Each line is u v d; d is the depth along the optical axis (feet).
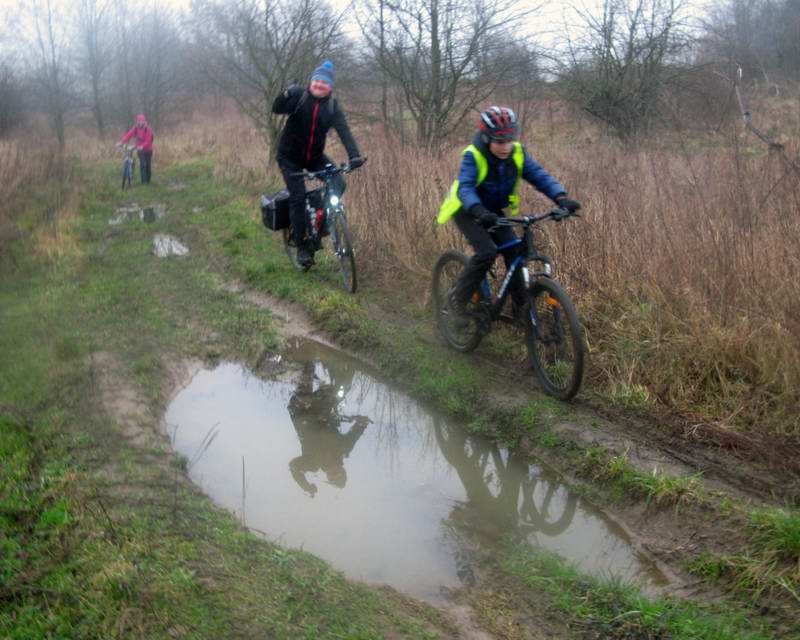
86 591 9.17
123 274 25.14
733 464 12.41
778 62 41.47
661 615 9.36
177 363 17.95
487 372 16.80
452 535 11.78
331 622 9.17
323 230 23.52
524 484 13.24
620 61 41.29
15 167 40.81
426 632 9.25
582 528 11.89
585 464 13.07
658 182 20.07
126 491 11.62
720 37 39.55
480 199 15.61
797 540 9.85
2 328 19.27
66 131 93.86
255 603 9.34
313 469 13.76
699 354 14.57
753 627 9.18
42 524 10.46
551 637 9.34
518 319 15.99
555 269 18.56
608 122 41.52
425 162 26.76
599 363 15.89
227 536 10.80
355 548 11.39
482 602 10.09
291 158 22.97
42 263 25.80
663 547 11.02
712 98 32.55
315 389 17.16
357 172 28.17
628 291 17.24
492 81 37.83
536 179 15.17
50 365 16.79
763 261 15.47
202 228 32.22
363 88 43.91
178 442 14.40
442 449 14.60
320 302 21.62
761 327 14.24
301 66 44.21
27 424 13.60
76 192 41.22
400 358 17.94
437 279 18.71
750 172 19.40
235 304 22.26
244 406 16.22
